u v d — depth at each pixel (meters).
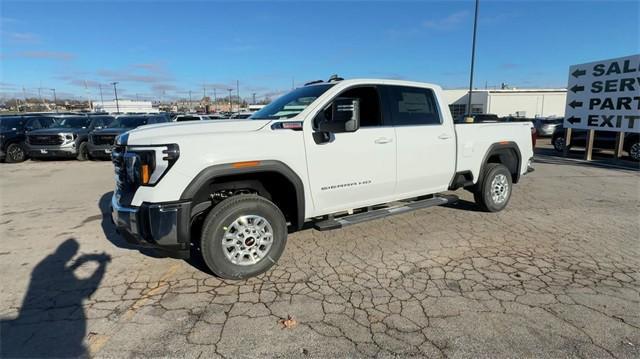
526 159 6.70
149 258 4.44
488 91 48.94
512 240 4.93
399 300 3.40
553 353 2.65
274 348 2.75
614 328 2.93
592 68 13.14
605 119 12.88
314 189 4.20
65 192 8.45
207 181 3.57
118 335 2.93
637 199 7.28
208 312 3.25
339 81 4.62
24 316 3.22
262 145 3.80
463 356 2.64
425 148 5.09
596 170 11.22
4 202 7.46
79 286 3.76
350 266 4.15
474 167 5.80
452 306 3.29
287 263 4.25
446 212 6.31
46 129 14.54
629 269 4.01
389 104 4.82
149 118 15.96
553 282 3.71
